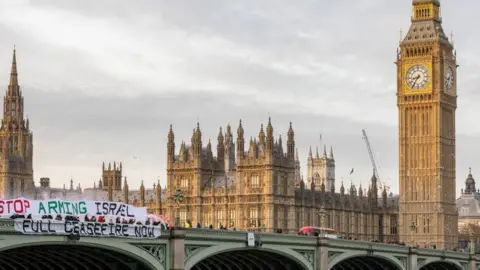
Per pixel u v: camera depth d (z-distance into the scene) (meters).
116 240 113.25
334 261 163.38
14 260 115.56
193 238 126.31
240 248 135.75
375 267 193.75
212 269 149.38
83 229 108.00
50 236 104.69
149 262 118.50
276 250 145.25
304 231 197.50
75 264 121.88
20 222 101.44
